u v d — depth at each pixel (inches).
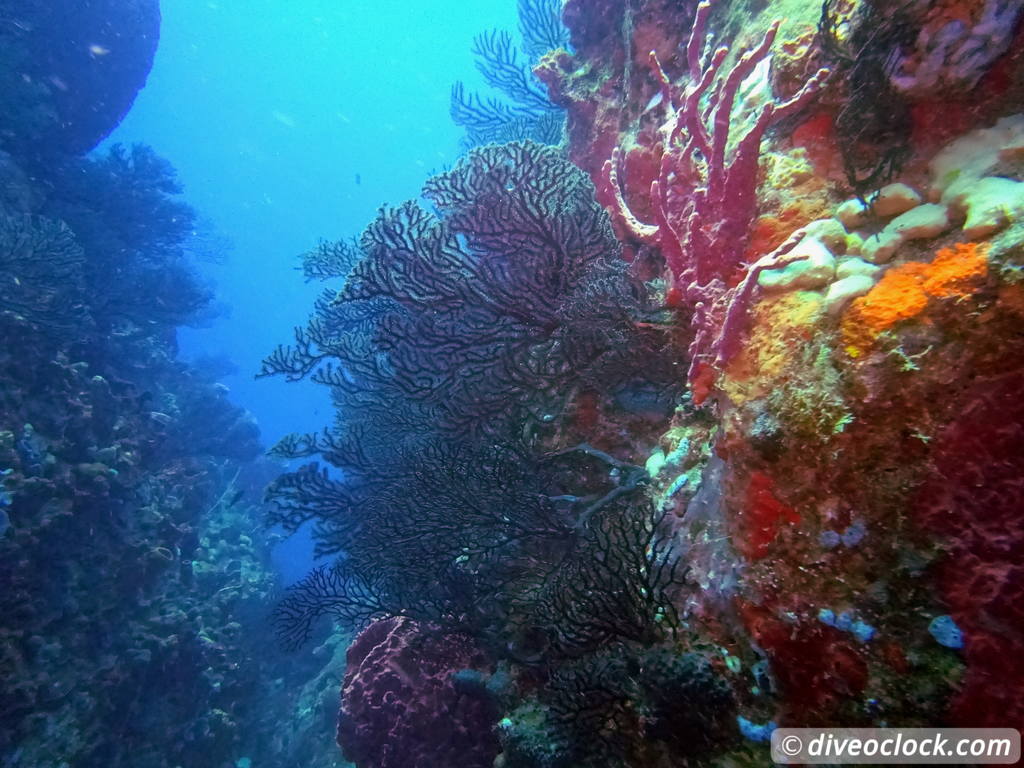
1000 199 78.8
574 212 180.1
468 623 195.9
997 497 71.3
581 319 157.8
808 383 88.5
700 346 116.3
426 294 189.5
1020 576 68.6
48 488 328.5
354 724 224.2
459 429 193.5
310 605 273.1
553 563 174.2
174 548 427.2
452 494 196.2
